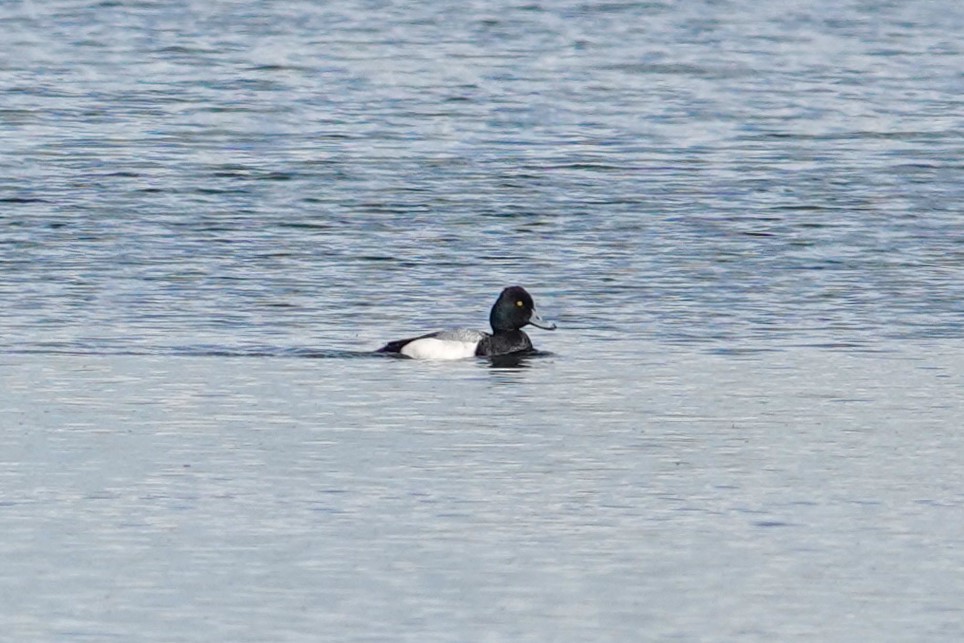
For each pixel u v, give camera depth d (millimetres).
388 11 62344
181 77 48188
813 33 58562
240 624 13430
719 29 59188
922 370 21984
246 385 21062
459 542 15297
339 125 41438
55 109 42844
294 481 17031
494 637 13273
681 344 23484
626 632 13398
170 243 29656
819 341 23609
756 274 27688
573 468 17609
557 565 14758
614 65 51219
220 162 36781
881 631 13438
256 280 27250
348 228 30984
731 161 37281
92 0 64375
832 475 17422
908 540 15406
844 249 29422
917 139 40094
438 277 27672
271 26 58469
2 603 13773
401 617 13609
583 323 24797
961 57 53750
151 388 20781
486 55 52812
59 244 29422
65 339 23312
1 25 58000
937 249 29516
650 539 15430
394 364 22375
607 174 35781
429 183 34812
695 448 18406
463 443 18547
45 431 18797
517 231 30781
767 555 15023
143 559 14766
